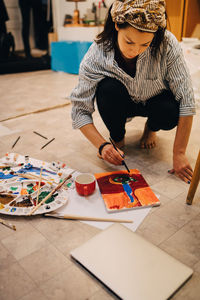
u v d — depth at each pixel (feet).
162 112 4.52
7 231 3.32
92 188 3.84
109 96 4.47
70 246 3.09
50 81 11.89
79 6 14.24
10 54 15.70
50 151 5.28
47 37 17.02
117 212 3.57
